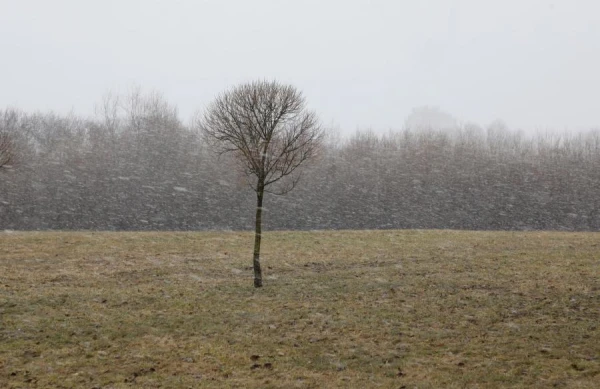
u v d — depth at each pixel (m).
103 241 27.00
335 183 60.09
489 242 26.97
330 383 10.98
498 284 18.31
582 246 24.75
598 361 11.39
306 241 28.03
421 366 11.73
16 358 12.29
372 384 10.88
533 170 60.50
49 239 27.00
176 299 17.31
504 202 58.34
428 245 26.53
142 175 56.94
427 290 17.97
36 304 16.36
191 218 54.06
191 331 14.34
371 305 16.50
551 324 14.00
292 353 12.73
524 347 12.52
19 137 55.28
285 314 15.77
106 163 57.12
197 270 21.61
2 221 50.72
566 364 11.35
